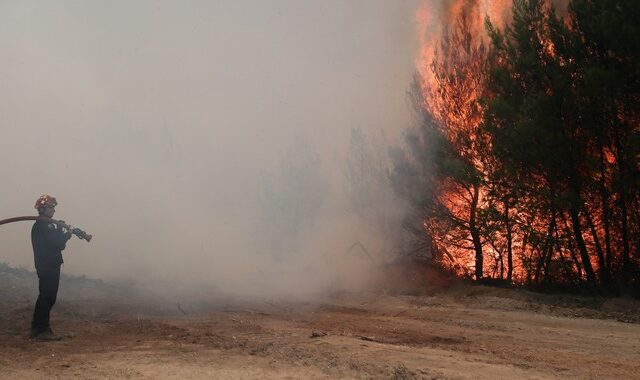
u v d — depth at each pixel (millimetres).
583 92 14133
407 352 7711
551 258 15758
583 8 14477
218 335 8797
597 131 14414
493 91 16172
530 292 14875
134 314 10977
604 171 14438
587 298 13883
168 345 8086
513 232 16203
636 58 13547
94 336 8805
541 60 15266
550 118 14648
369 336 9102
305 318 11180
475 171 16094
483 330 10148
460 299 14820
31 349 7902
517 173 15383
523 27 15547
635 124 13930
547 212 15266
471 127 17219
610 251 14844
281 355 7387
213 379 6344
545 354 7941
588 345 8781
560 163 14773
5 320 9688
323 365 6887
